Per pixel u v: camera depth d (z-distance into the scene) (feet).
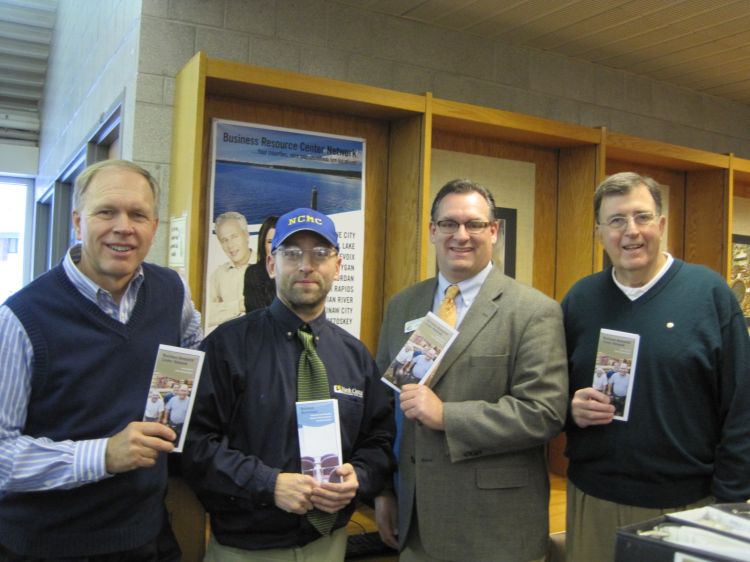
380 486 5.52
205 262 7.72
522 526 5.38
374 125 8.82
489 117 8.78
